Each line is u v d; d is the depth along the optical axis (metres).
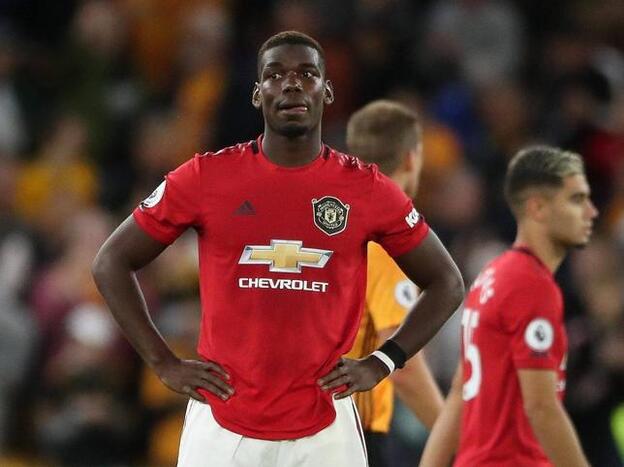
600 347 30.06
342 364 16.89
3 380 35.44
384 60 46.19
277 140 17.12
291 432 16.98
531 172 21.11
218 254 17.08
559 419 20.23
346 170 17.27
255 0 48.66
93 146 44.78
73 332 35.16
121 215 41.31
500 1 49.44
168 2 47.69
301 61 17.06
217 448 17.06
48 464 34.38
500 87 47.16
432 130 44.00
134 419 34.75
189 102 45.44
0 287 35.97
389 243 17.39
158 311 35.47
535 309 20.47
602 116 45.78
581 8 49.97
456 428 21.55
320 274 16.98
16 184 42.62
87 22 46.81
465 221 40.72
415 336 17.33
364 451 17.45
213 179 17.09
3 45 46.62
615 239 40.47
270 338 16.91
